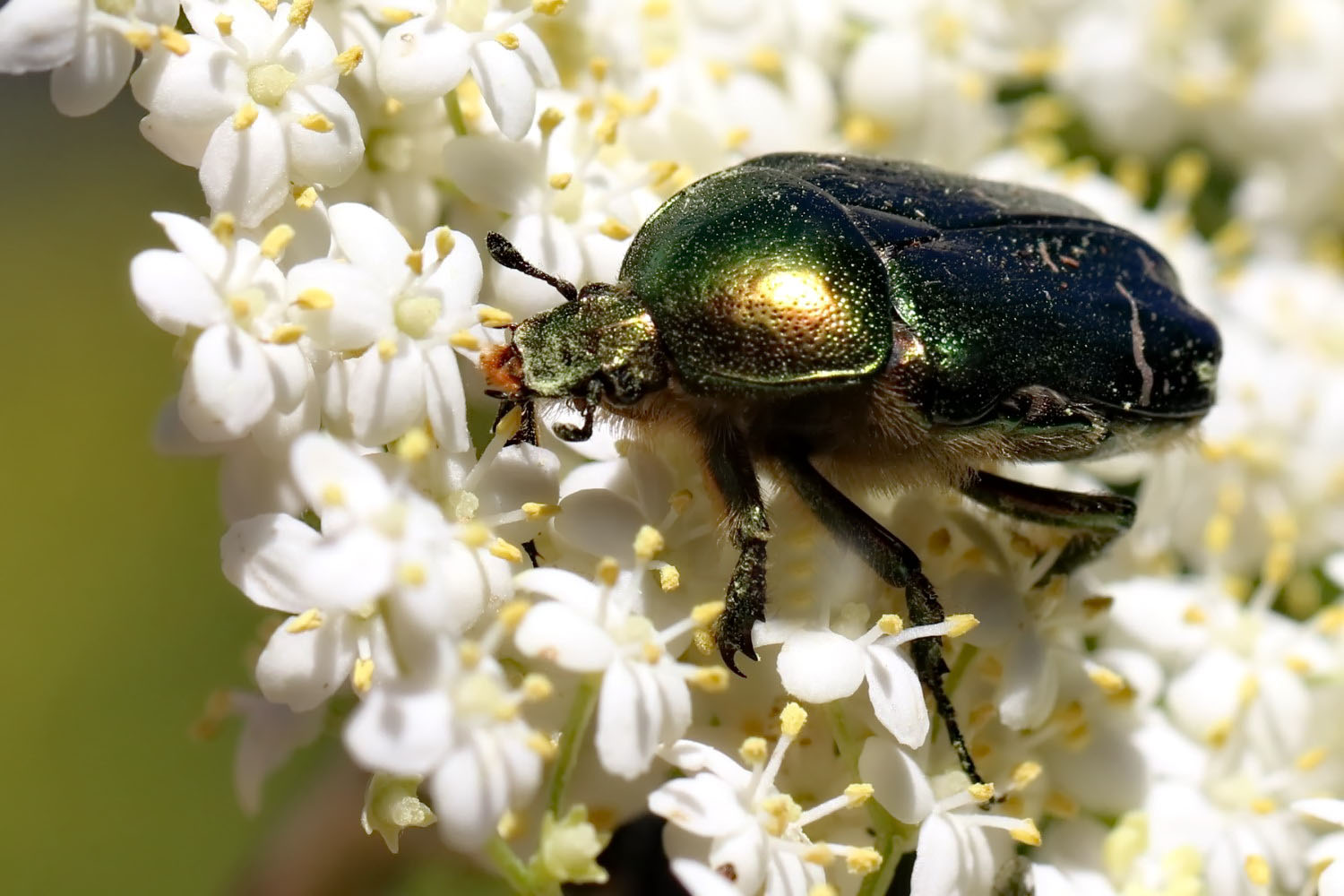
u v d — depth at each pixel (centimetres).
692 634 9
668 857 9
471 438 10
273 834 11
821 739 10
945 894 9
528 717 9
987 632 10
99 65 9
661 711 9
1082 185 11
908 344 9
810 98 11
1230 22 12
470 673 9
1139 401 10
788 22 11
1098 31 12
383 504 9
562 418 10
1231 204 12
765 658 10
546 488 9
